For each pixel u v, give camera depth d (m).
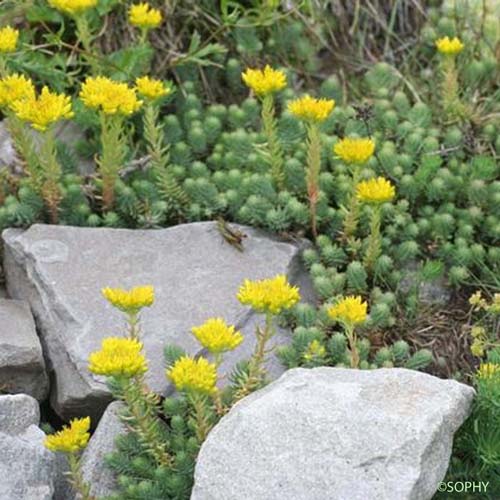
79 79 6.43
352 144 5.24
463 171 5.92
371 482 4.16
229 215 5.83
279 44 6.71
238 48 6.54
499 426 4.64
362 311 4.74
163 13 6.58
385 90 6.44
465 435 4.76
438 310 5.60
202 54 6.35
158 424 4.79
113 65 6.16
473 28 6.77
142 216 5.82
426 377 4.54
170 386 5.01
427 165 5.77
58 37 6.10
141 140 6.24
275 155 5.71
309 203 5.74
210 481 4.29
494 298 5.34
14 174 5.98
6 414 4.80
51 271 5.43
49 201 5.73
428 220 5.76
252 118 6.27
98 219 5.78
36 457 4.62
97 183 5.79
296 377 4.57
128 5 6.55
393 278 5.55
